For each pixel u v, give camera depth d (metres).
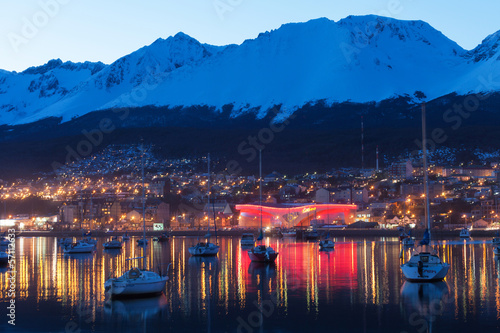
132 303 71.94
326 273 98.75
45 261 130.12
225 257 135.38
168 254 147.12
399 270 101.88
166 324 62.03
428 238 94.19
